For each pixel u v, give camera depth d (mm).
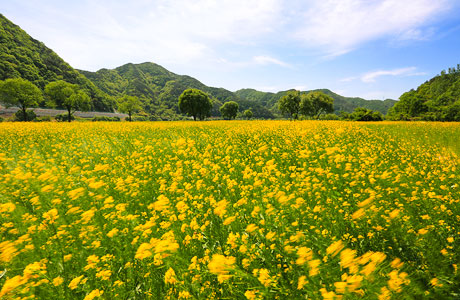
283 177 4844
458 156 7168
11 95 47594
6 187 4656
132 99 68438
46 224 2740
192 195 4117
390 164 6266
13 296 1652
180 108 67875
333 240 2291
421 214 3105
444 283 1556
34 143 11172
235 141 11047
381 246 2385
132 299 1968
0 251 2104
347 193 3605
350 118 55281
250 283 1727
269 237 2072
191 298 1738
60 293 1896
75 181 5223
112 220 3113
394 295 1220
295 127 16641
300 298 1538
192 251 2438
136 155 7703
